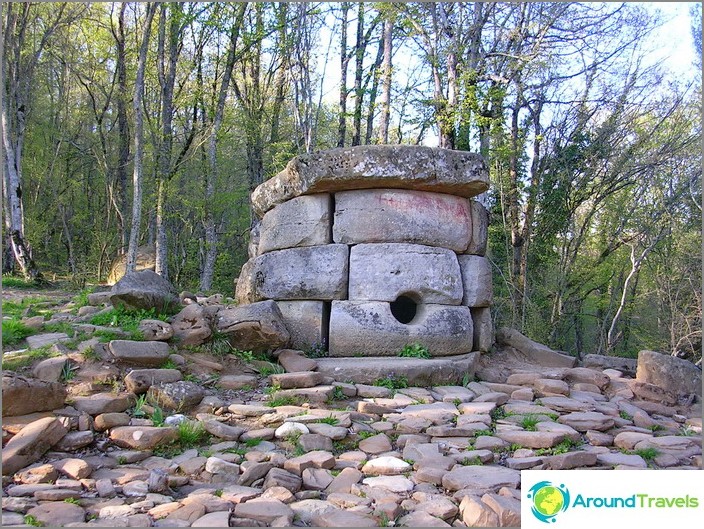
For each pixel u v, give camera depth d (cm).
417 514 366
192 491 401
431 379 677
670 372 728
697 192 1636
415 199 765
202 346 666
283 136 2511
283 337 689
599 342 1922
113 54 2269
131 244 1476
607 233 1898
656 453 502
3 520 343
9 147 1862
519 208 1912
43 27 2425
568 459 463
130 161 2291
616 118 1783
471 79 1448
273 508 364
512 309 1636
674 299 1698
